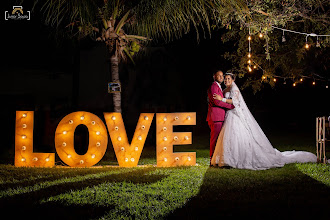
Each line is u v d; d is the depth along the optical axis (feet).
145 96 63.41
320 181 20.03
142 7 26.00
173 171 23.36
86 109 54.85
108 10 26.35
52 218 14.23
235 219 13.93
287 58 36.96
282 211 14.67
